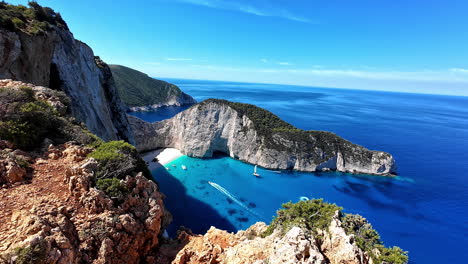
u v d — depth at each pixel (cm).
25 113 1983
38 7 4384
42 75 3528
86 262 1377
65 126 2339
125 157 2122
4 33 2852
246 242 1873
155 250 1939
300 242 1421
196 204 4662
